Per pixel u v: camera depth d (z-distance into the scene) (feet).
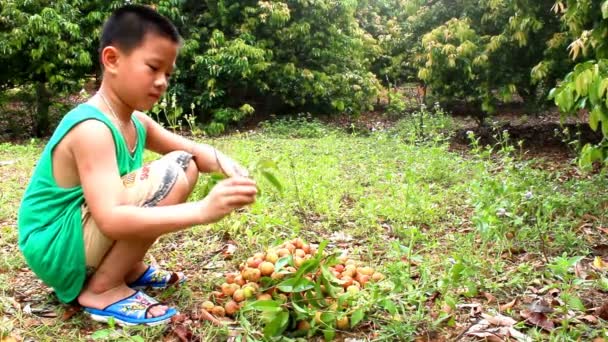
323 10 36.65
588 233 11.73
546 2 23.95
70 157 7.54
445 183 17.20
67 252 7.64
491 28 28.25
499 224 11.11
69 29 29.66
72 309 8.17
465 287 8.83
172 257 10.65
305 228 12.56
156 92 7.75
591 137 27.27
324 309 7.68
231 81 35.22
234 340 7.29
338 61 38.52
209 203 6.90
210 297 8.47
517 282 8.96
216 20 35.04
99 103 7.81
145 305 7.84
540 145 26.89
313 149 24.30
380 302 7.84
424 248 10.57
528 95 28.27
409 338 7.42
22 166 20.25
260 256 8.50
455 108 39.99
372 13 49.16
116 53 7.53
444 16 30.91
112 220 7.04
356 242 11.71
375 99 48.75
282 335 7.39
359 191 15.39
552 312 7.98
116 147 7.62
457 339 7.41
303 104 38.32
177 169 7.84
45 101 32.30
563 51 23.68
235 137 30.17
